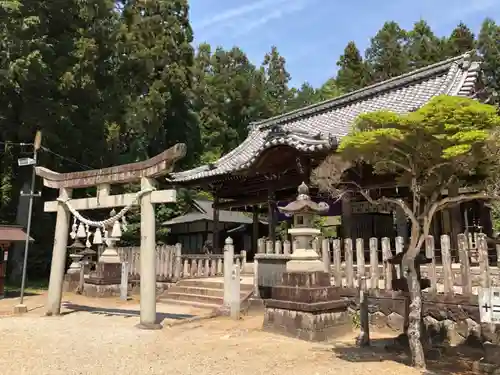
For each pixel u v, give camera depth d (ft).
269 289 33.22
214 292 38.47
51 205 37.09
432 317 23.82
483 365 18.38
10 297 47.44
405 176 20.40
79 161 72.69
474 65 47.32
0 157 72.28
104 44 72.13
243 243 99.50
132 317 33.27
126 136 91.66
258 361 19.65
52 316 33.63
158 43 86.07
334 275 30.50
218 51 132.98
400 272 25.41
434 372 17.94
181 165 99.04
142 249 29.37
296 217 27.71
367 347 22.68
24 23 57.77
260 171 46.55
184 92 95.96
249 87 121.39
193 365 18.90
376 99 56.08
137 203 30.37
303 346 22.93
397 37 133.59
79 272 52.54
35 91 61.77
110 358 20.15
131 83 83.92
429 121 16.11
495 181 16.88
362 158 19.10
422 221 19.76
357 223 59.47
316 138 40.52
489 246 34.63
